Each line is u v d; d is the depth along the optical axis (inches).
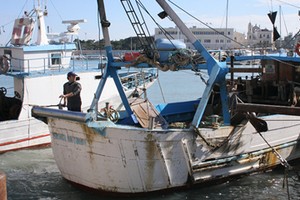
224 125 388.2
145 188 353.7
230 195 379.9
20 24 653.3
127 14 373.7
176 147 354.0
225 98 383.6
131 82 730.2
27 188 403.5
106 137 338.3
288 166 395.9
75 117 339.3
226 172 395.2
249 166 415.2
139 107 428.5
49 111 365.1
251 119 385.1
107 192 360.2
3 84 1197.7
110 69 409.7
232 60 405.1
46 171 465.1
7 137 553.0
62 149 377.7
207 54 366.6
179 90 1300.4
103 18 399.9
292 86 448.1
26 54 620.7
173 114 478.6
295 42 521.3
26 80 580.4
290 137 452.4
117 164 344.2
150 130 338.6
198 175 374.0
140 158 343.0
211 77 363.6
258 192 390.0
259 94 500.4
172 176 359.6
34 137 580.1
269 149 428.8
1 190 155.9
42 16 678.5
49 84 604.4
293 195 386.0
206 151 372.5
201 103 366.6
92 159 354.6
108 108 395.2
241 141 396.5
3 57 599.5
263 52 509.7
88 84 651.5
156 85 1438.2
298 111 331.3
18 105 581.3
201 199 366.6
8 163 502.9
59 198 374.0
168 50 379.6
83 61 729.0
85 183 371.2
